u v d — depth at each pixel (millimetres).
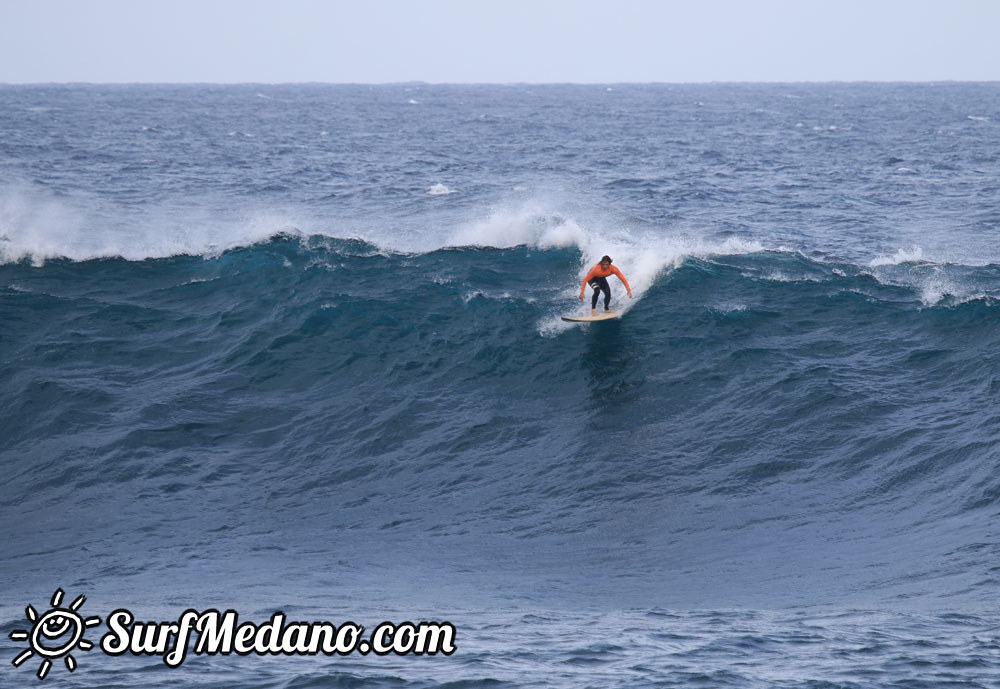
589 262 36844
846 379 26406
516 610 15875
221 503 21781
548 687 11383
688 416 25266
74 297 33812
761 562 18312
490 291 34031
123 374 28281
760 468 22484
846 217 60438
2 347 29703
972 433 22844
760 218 59688
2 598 16812
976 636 13516
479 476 22859
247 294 34094
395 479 22875
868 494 21047
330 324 30812
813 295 32969
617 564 18594
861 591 16516
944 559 17547
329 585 17359
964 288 34562
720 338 29625
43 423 25172
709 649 13086
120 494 22094
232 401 26609
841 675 11773
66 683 11898
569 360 28641
